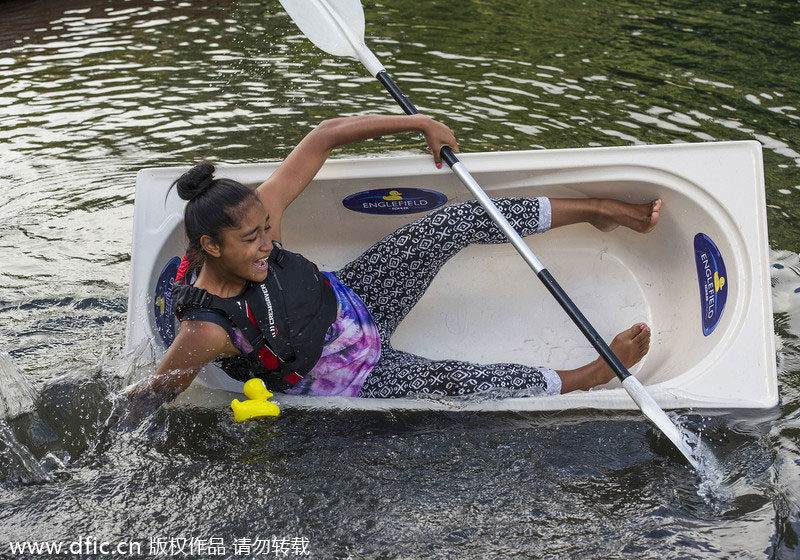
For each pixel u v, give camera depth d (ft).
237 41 16.33
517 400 7.22
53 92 14.33
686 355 8.04
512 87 14.17
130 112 13.51
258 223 6.47
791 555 5.76
